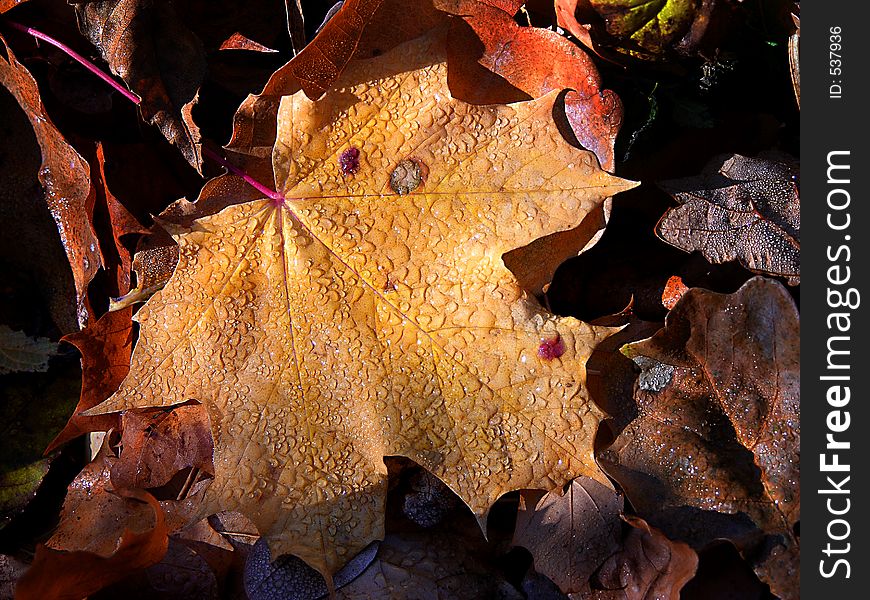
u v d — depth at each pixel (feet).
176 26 0.95
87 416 0.95
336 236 0.90
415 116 0.89
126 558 0.89
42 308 1.01
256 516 0.89
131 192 0.98
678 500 0.88
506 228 0.88
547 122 0.87
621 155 0.97
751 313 0.87
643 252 0.97
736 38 0.95
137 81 0.94
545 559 0.91
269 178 0.92
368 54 0.90
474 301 0.88
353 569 0.92
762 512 0.87
